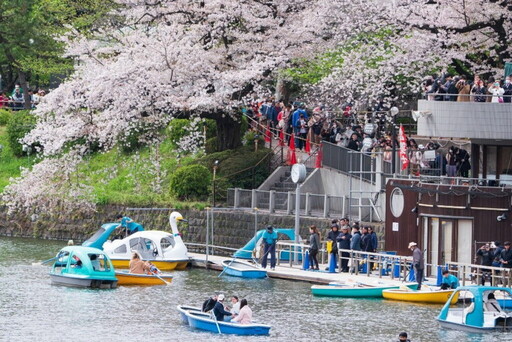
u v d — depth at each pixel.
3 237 138.00
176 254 111.31
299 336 78.19
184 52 122.75
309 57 129.25
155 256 110.94
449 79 105.62
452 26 116.00
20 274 105.00
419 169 106.44
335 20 120.19
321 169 123.25
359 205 111.75
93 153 149.00
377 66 124.00
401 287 92.75
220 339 77.06
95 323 82.19
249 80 125.00
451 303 88.25
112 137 129.25
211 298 82.50
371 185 114.56
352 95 125.75
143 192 135.12
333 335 78.62
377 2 117.19
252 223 119.69
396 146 114.56
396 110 105.81
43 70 160.38
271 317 84.56
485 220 97.88
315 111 126.56
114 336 77.94
